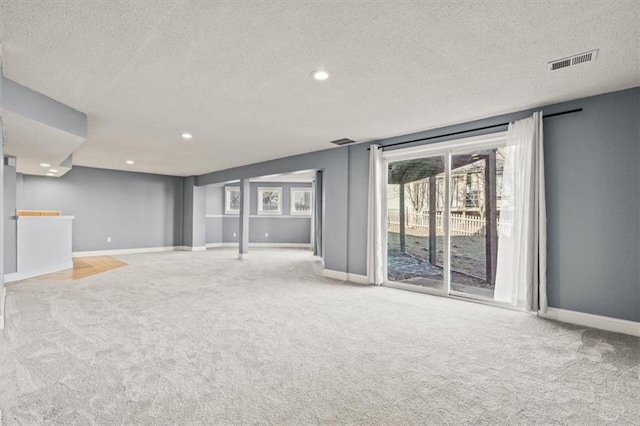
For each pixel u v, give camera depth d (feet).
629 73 8.95
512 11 6.24
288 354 8.20
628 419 5.70
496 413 5.84
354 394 6.41
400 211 16.58
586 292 10.62
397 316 11.39
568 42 7.36
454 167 14.65
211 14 6.37
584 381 6.98
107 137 16.44
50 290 14.88
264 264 23.20
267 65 8.57
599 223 10.45
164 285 16.07
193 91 10.38
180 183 33.09
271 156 21.71
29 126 10.98
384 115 12.76
